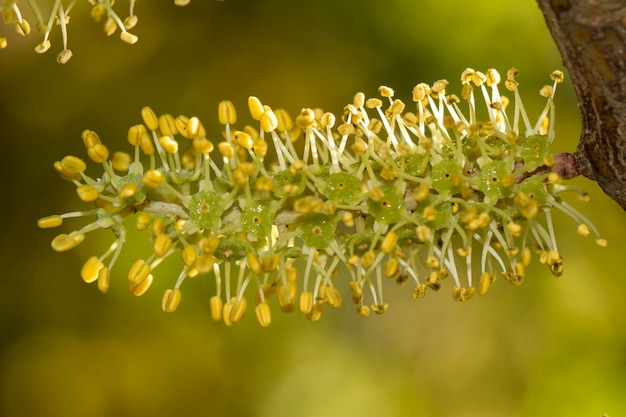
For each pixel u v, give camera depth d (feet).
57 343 1.20
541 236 0.79
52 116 1.15
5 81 1.15
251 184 0.75
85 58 1.16
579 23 0.71
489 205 0.75
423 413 1.18
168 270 1.09
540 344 1.11
